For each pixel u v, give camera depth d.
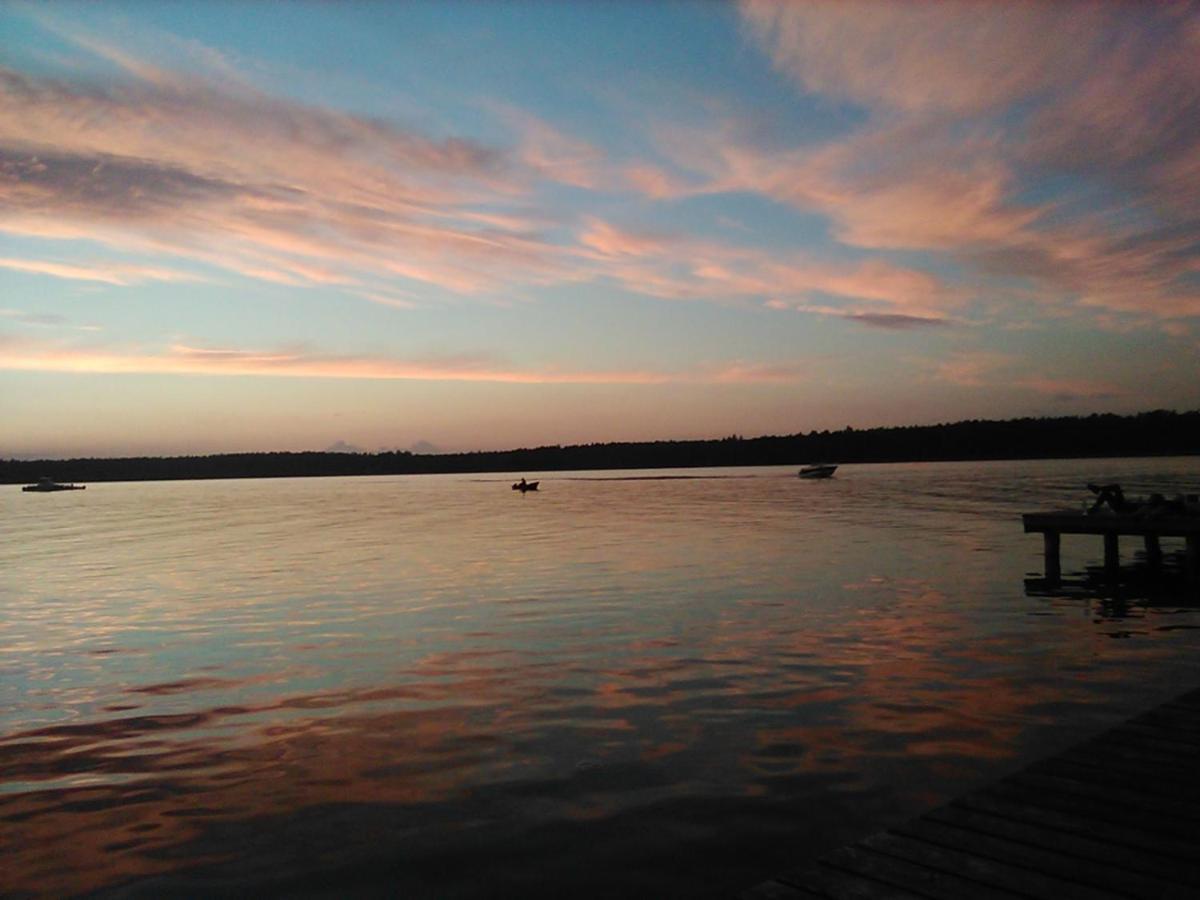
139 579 26.75
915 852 5.37
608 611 18.03
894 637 14.66
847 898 4.82
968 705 10.52
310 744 9.69
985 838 5.52
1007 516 44.06
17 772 9.00
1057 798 6.13
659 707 10.73
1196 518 20.03
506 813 7.59
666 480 140.38
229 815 7.73
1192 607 17.45
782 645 14.20
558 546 33.56
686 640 14.81
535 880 6.38
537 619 17.33
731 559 27.22
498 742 9.55
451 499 90.56
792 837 6.97
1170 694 10.91
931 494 69.06
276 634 16.55
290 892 6.30
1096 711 10.19
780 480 125.50
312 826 7.44
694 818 7.37
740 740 9.38
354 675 12.96
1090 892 4.79
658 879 6.36
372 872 6.57
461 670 13.05
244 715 10.96
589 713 10.55
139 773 8.89
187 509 82.81
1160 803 5.97
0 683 13.13
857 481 108.50
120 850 7.07
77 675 13.58
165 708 11.41
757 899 4.89
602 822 7.34
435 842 7.05
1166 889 4.80
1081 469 134.12
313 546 37.09
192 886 6.43
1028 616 16.55
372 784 8.39
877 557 26.83
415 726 10.24
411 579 24.48
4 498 134.62
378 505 80.94
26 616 19.86
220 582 25.25
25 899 6.29
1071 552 27.70
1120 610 17.16
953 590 19.98
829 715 10.21
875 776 8.23
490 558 29.78
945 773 8.27
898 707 10.48
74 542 43.91
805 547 30.34
